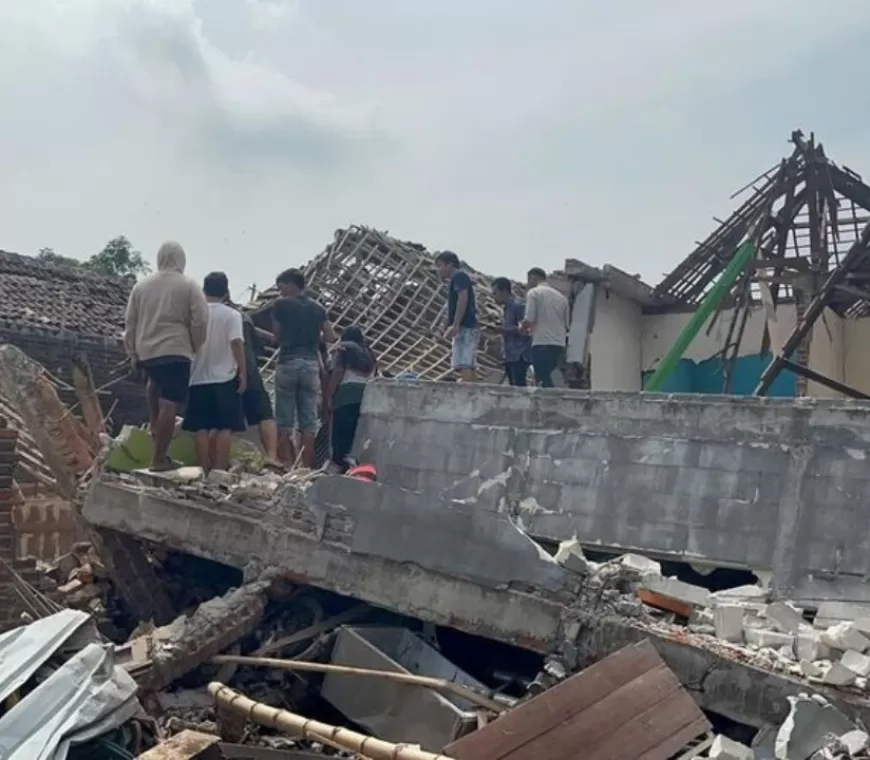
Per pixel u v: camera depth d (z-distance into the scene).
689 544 7.23
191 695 6.72
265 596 7.33
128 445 8.78
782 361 12.12
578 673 5.44
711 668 5.59
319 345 9.78
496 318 14.48
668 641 5.77
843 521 6.70
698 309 13.99
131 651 6.73
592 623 6.08
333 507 7.34
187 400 8.65
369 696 6.19
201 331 8.45
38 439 9.39
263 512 7.70
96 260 35.34
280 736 5.99
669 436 7.53
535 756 4.88
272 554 7.54
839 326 15.85
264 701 6.67
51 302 19.22
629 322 15.31
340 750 5.65
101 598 9.15
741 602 6.35
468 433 8.49
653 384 13.51
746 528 7.04
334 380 9.57
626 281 14.52
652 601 6.25
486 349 13.74
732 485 7.18
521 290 16.20
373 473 8.41
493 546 6.54
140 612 8.57
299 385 9.41
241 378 8.87
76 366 10.91
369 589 7.04
